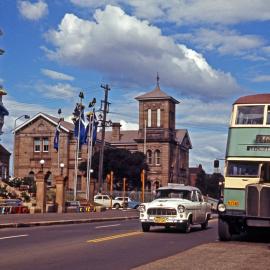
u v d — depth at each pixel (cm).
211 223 3130
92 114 5809
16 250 1487
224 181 1783
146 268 1134
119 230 2300
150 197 7675
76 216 3391
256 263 1231
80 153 9000
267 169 1742
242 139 1783
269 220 1714
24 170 9344
